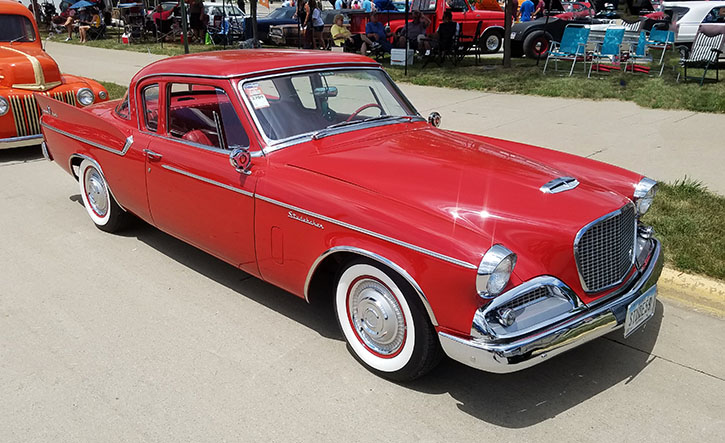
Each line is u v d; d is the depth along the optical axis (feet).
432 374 11.07
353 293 10.98
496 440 9.31
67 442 9.39
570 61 48.60
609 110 32.01
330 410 10.07
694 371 11.05
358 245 10.14
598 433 9.45
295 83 13.00
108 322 12.96
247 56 13.94
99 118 16.17
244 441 9.37
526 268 9.32
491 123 29.91
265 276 12.48
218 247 13.33
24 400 10.41
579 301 9.78
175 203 14.02
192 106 13.43
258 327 12.73
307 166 11.59
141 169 14.76
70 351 11.88
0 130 24.77
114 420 9.88
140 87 14.74
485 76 42.60
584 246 9.62
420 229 9.47
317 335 12.40
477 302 9.02
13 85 25.22
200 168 12.97
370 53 52.75
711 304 13.20
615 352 11.71
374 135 13.07
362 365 11.33
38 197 21.47
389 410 10.05
